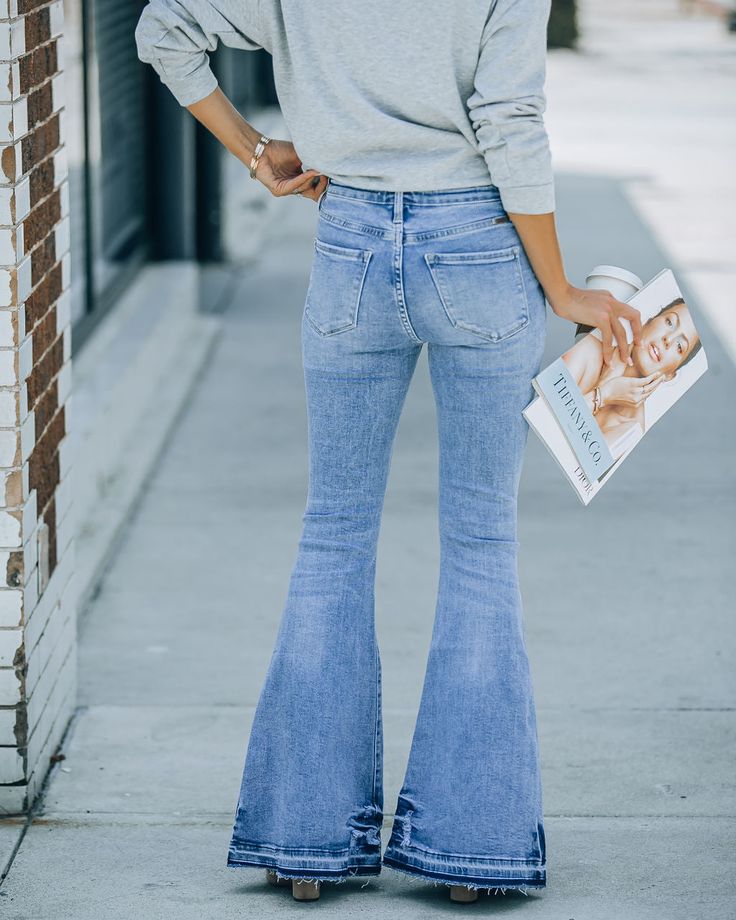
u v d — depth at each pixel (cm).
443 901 333
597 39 3406
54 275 394
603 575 567
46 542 390
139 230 943
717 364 865
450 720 326
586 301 315
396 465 700
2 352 347
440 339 311
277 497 662
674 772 405
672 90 2331
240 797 333
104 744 420
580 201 1359
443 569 330
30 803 377
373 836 333
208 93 329
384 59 296
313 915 326
